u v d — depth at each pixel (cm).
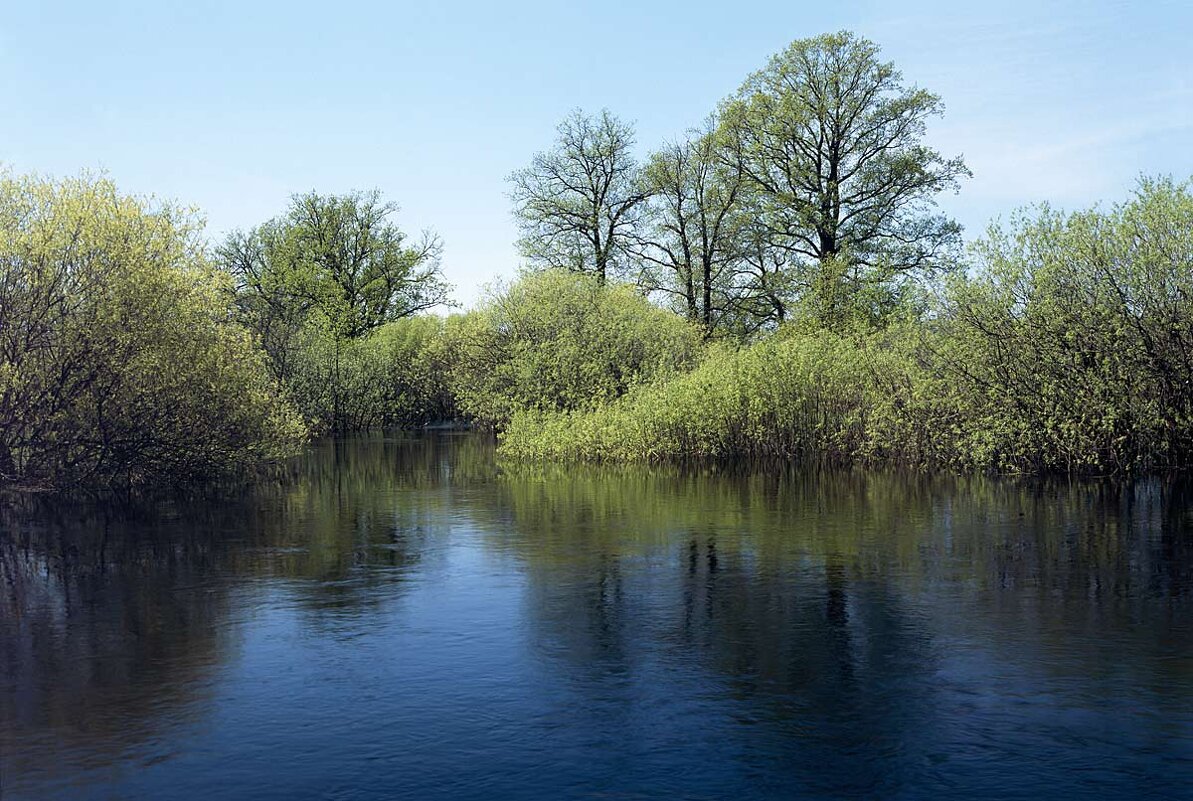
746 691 569
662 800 428
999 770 455
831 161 3969
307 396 3766
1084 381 1605
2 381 1536
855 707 539
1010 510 1275
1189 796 427
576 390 2850
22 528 1263
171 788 444
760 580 871
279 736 507
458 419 4584
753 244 4084
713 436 2109
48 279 1595
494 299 3400
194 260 1870
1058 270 1633
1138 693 557
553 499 1498
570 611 764
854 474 1806
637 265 4428
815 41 3900
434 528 1209
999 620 721
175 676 610
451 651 656
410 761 472
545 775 455
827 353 2112
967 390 1747
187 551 1068
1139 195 1579
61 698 571
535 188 4544
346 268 5416
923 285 1891
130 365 1606
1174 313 1543
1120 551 977
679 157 4275
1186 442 1606
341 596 827
